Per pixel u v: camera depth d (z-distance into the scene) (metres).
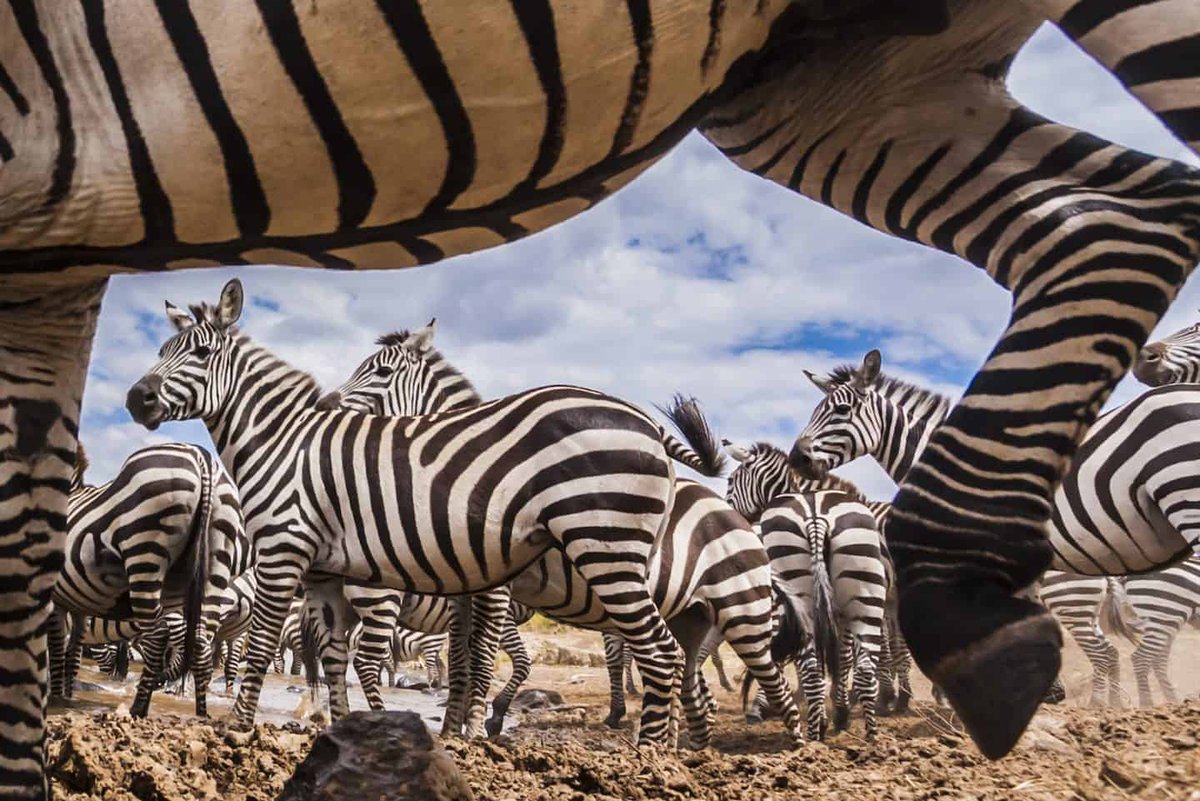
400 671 17.66
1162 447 5.74
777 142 2.31
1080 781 2.87
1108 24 1.62
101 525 8.02
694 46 1.75
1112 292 1.96
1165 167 2.04
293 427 6.41
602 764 3.43
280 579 6.18
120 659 12.69
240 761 3.41
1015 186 2.12
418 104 1.68
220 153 1.70
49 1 1.71
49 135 1.73
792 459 9.47
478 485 5.55
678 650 5.41
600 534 5.29
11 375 2.18
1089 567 6.22
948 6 2.04
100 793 2.87
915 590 1.97
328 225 1.83
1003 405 1.98
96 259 1.89
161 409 6.58
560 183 1.86
